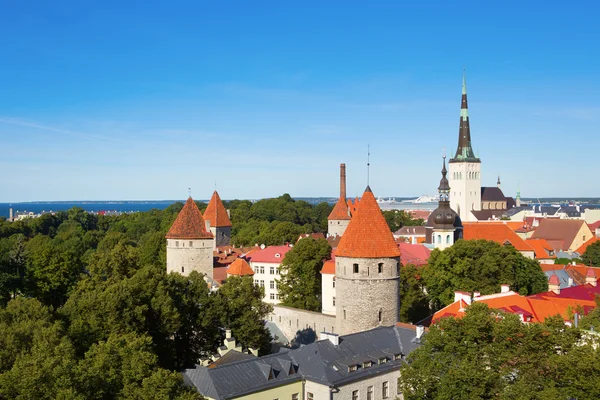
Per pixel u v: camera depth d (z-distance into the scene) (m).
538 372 48.03
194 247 120.94
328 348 62.38
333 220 182.38
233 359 63.62
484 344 51.03
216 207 167.25
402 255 128.25
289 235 191.62
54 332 55.00
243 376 55.78
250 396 54.31
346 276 75.88
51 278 110.19
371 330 68.31
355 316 75.31
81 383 44.78
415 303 101.50
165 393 45.78
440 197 138.25
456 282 96.88
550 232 184.38
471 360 50.22
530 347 48.56
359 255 74.62
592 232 192.88
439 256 101.81
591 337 54.62
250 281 83.31
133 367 48.72
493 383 48.25
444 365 50.59
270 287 140.38
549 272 114.81
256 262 142.75
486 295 87.12
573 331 48.94
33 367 43.72
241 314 79.81
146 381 46.34
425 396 51.84
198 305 78.50
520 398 45.06
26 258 129.25
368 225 75.69
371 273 74.62
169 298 72.56
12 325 58.81
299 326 98.56
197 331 77.94
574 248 177.38
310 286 114.44
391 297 75.69
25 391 42.53
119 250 101.06
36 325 57.84
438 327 54.59
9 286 109.00
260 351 80.94
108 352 50.03
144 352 50.56
